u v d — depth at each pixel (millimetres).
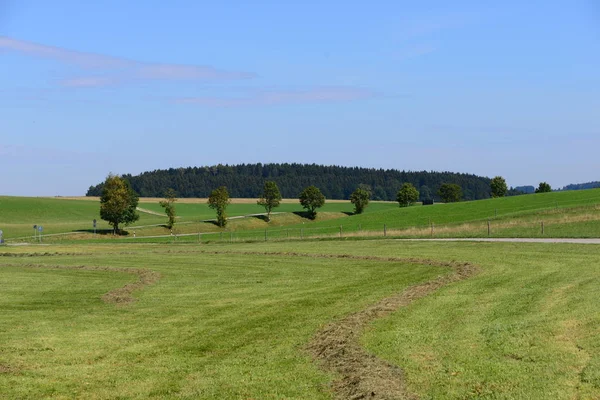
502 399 11070
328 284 29312
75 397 13242
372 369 13297
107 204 106125
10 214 129750
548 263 30609
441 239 51469
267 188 136250
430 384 12148
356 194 149750
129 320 22141
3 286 33812
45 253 58031
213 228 119312
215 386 13484
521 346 14227
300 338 17422
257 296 26516
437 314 18922
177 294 28281
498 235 51125
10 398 13242
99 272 39750
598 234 46469
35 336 19719
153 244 69875
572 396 10914
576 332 14969
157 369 15211
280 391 12789
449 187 173625
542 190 169500
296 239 63281
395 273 32062
